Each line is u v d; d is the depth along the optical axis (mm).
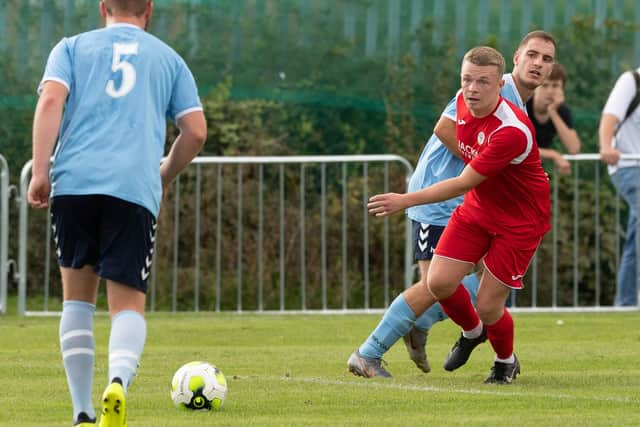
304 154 47375
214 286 42312
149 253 17000
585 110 47875
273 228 43031
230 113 47031
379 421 18344
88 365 16906
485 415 19078
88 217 16844
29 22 47531
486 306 22562
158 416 18875
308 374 24766
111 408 15609
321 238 42875
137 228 16781
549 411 19531
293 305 42469
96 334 32812
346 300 42469
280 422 18188
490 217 22266
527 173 21969
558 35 48594
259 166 42156
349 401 20625
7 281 40875
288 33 48312
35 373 24625
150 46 17672
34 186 16656
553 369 25672
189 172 42594
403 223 43562
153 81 17438
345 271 40219
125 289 16844
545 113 37812
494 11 48844
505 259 22234
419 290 23891
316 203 43562
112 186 16656
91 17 47844
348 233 43375
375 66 48031
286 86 47750
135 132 17016
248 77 47781
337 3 48469
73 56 17438
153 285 41688
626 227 44781
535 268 41000
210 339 32344
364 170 39906
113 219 16719
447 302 23500
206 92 47375
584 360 27125
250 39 48156
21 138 46219
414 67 48000
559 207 44062
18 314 39562
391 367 26156
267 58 48031
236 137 46719
